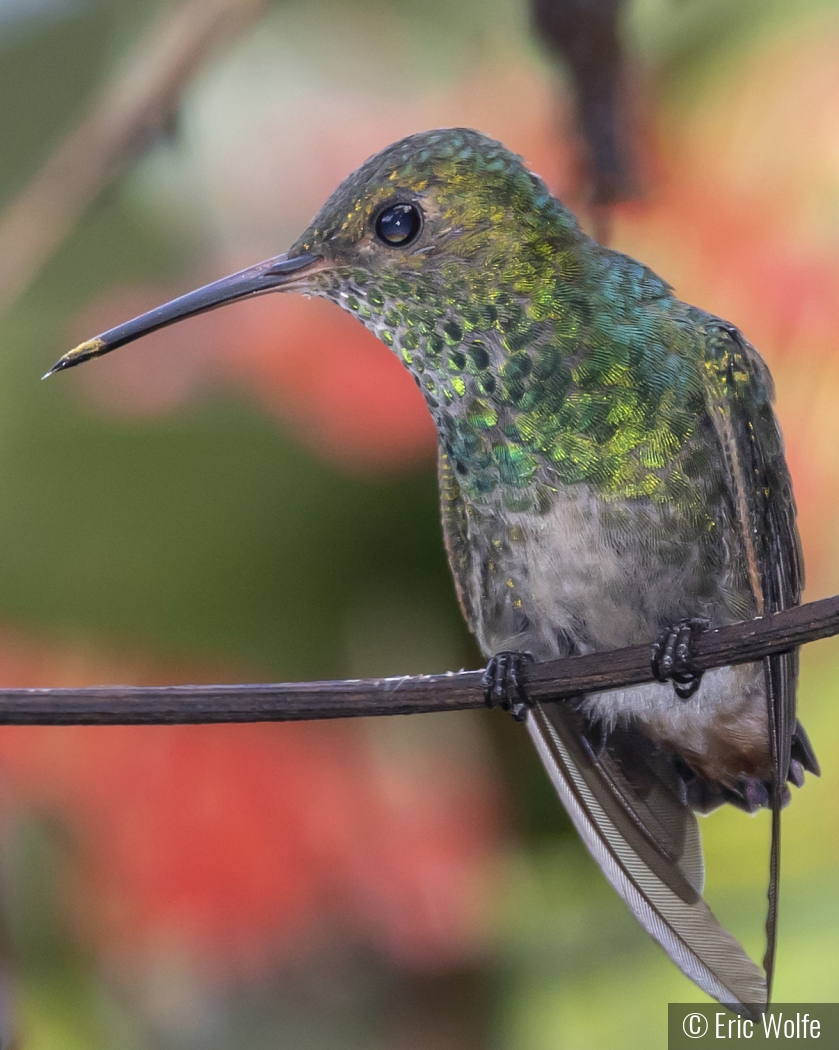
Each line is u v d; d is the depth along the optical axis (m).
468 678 1.16
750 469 1.16
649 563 1.16
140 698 1.14
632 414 1.16
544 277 1.16
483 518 1.17
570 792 1.17
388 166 1.17
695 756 1.17
